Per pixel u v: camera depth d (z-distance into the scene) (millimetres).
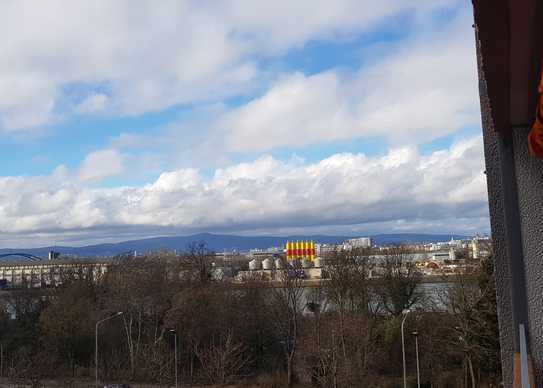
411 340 75312
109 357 88625
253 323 87875
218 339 87500
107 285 102188
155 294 92500
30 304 103688
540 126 7941
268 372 81438
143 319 91688
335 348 67250
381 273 98312
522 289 9000
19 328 97312
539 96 7426
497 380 60594
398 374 73188
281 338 87312
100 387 76812
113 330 91188
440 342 68688
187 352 86938
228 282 101938
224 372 77062
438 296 93562
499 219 9484
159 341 85000
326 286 96500
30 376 82938
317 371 73562
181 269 112812
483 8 5359
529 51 6273
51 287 115375
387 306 93250
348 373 66062
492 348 59219
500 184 9484
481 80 9750
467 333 60156
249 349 85875
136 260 120500
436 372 69438
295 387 74938
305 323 85000
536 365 8820
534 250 8961
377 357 73875
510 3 5277
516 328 9000
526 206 9047
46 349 90750
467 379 64062
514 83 7211
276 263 153250
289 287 88125
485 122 9680
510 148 9164
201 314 87250
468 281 66125
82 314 92000
